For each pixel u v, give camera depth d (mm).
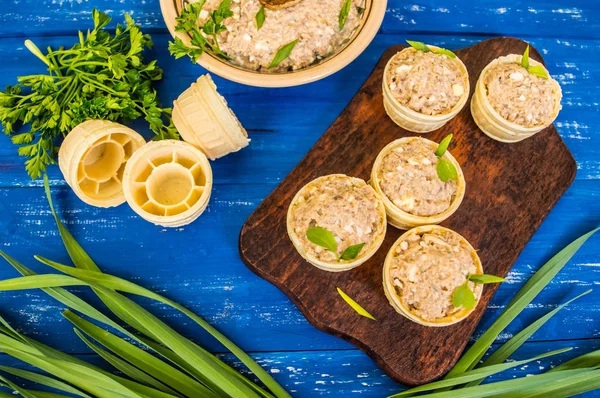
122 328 429
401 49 469
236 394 414
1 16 476
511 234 456
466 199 457
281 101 479
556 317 469
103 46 445
